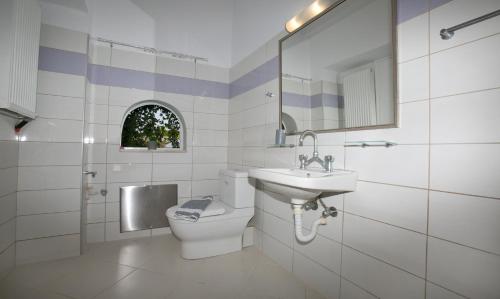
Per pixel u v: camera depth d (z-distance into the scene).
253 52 2.35
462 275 0.91
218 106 2.83
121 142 2.54
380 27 1.22
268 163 2.08
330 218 1.47
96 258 1.98
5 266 1.70
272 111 2.03
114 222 2.36
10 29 1.40
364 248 1.27
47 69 1.94
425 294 1.02
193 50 2.71
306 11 1.64
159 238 2.44
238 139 2.61
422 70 1.04
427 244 1.01
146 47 2.50
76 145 2.03
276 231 1.95
